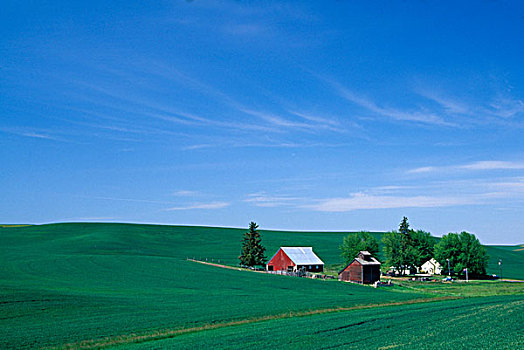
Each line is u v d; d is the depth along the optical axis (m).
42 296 56.59
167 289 75.19
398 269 143.50
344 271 114.00
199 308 53.81
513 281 123.50
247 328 41.62
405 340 36.34
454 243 139.50
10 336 37.25
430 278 130.62
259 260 140.75
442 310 53.84
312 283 95.56
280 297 67.69
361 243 145.75
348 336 37.91
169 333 38.88
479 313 50.97
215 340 36.19
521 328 41.62
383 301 64.31
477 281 121.94
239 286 83.75
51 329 40.19
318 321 45.44
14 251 150.88
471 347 33.78
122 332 39.25
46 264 107.12
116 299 59.12
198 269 108.88
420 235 151.62
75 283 78.00
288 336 37.78
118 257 124.75
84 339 36.59
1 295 55.19
